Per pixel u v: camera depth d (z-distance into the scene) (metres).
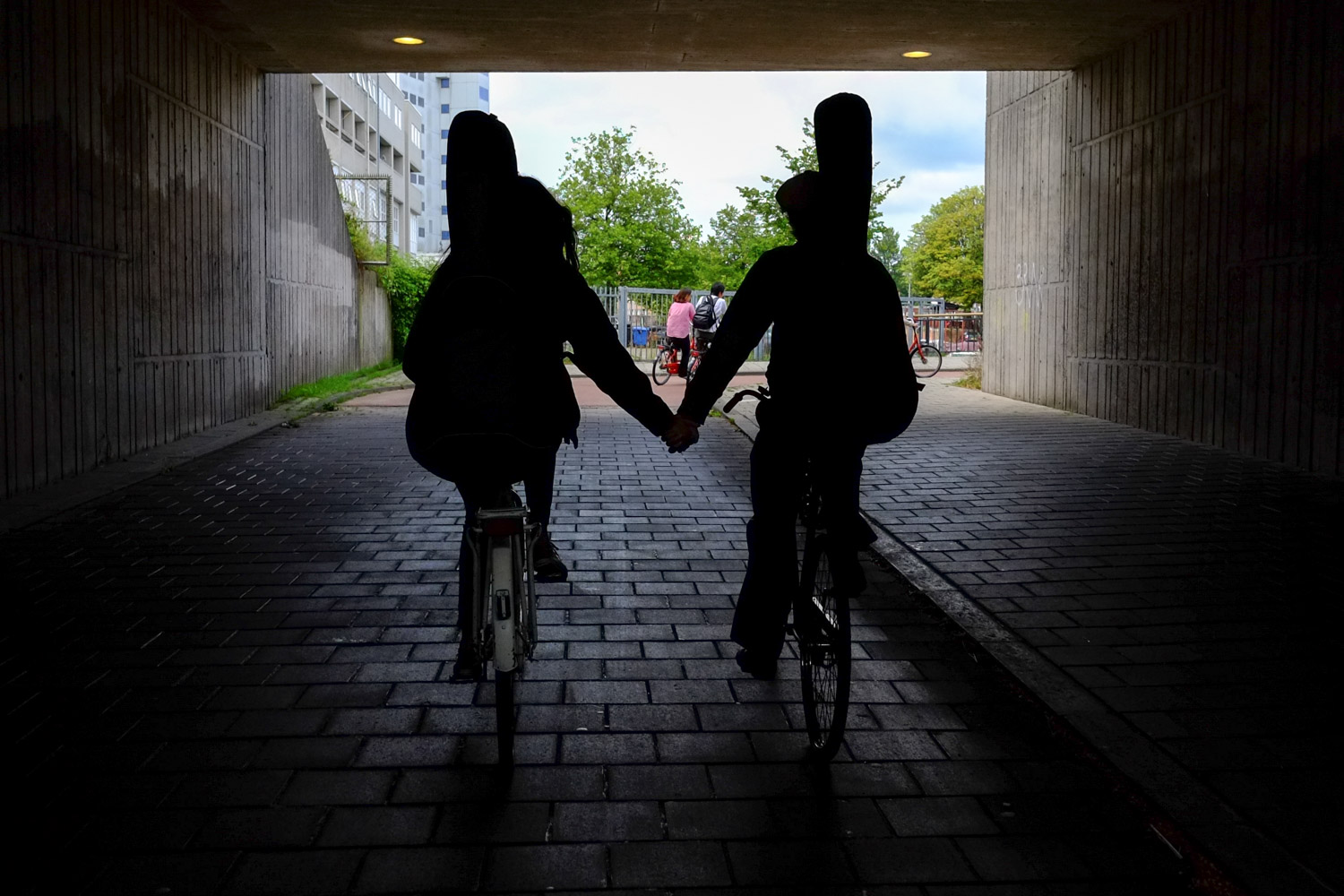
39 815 3.07
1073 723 3.74
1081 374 13.61
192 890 2.68
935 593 5.37
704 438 11.55
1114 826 3.07
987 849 2.95
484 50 12.50
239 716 3.81
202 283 11.43
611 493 8.21
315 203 16.52
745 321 3.27
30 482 7.82
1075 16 11.08
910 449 10.41
